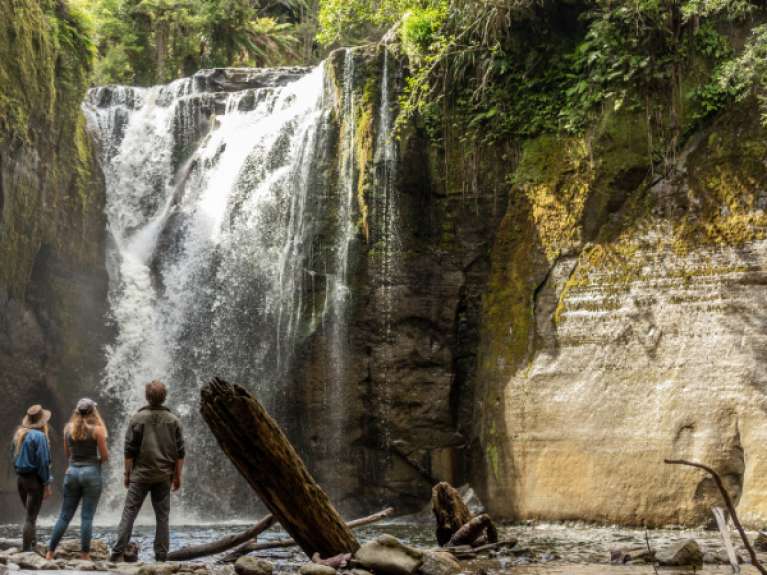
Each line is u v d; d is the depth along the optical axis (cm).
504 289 2200
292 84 2720
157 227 2773
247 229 2600
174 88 2998
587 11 2203
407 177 2336
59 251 2469
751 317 1805
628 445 1898
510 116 2283
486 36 2269
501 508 2075
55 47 2470
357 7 2695
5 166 2236
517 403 2081
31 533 1128
